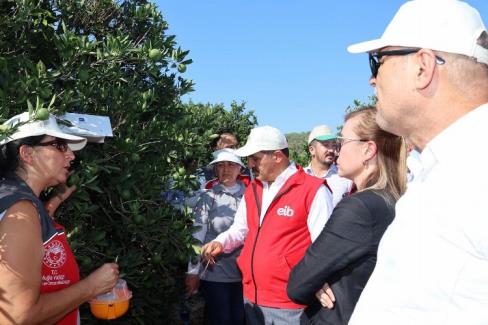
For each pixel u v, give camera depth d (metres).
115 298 2.58
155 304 4.35
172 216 3.40
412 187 1.22
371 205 2.07
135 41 3.90
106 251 3.39
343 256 2.07
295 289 2.22
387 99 1.36
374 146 2.23
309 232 3.35
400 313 1.15
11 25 2.99
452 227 1.07
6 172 2.11
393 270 1.17
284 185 3.41
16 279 1.80
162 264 3.52
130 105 3.25
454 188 1.09
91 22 3.72
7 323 1.80
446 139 1.19
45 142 2.16
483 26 1.28
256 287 3.43
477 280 1.06
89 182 2.79
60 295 2.05
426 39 1.27
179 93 4.00
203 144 3.80
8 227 1.82
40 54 3.52
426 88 1.27
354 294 2.11
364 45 1.42
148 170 3.32
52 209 2.67
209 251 3.84
